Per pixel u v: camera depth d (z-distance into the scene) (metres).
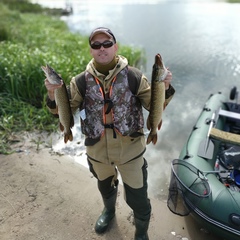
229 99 4.13
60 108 1.47
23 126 3.47
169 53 7.45
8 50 5.02
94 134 1.51
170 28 10.86
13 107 3.75
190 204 1.93
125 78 1.44
